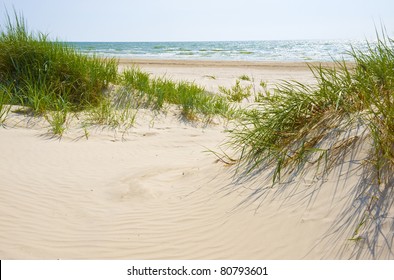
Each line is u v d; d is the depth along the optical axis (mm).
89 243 3398
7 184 4559
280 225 3105
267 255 2867
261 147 4324
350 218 2805
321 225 2893
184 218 3758
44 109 7527
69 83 8297
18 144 5996
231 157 4828
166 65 24250
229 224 3424
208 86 14266
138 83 9656
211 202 3939
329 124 3871
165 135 7469
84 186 4727
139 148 6594
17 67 8367
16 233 3521
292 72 20328
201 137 7523
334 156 3449
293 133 4078
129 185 4738
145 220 3807
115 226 3711
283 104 4621
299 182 3461
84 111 8047
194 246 3248
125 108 8664
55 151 5934
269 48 62156
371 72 4051
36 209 4043
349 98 4020
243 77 17094
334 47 60562
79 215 3967
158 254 3191
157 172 5203
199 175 4742
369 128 3457
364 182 3014
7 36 8758
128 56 38562
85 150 6180
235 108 10117
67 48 9062
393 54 4098
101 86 9070
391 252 2430
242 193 3812
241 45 81250
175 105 9445
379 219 2668
